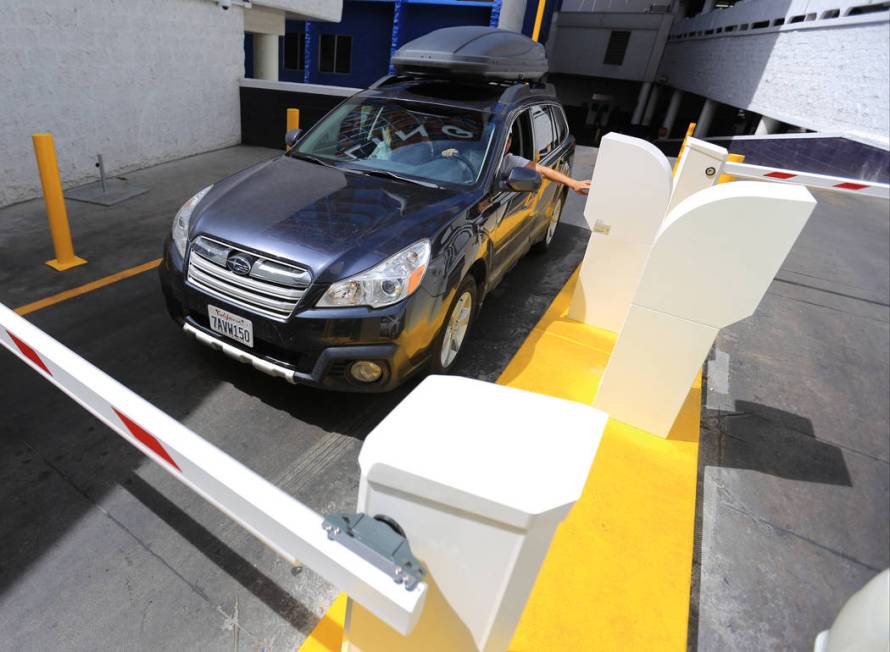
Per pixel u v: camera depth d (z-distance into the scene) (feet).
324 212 8.24
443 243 8.17
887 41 31.27
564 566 6.44
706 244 7.17
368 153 10.58
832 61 37.09
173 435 3.42
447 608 3.01
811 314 15.05
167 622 5.38
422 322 7.77
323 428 8.33
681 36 85.25
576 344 11.50
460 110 11.09
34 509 6.46
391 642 3.45
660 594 6.25
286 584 5.89
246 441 7.90
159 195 19.53
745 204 6.69
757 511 7.79
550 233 16.62
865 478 8.81
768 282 7.08
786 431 9.77
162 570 5.89
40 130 18.22
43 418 7.89
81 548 6.05
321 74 57.16
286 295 7.29
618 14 94.79
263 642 5.29
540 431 2.72
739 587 6.51
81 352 9.59
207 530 6.41
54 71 18.28
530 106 12.39
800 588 6.64
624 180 10.61
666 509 7.51
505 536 2.51
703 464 8.59
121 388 3.90
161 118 23.80
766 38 49.49
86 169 20.47
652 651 5.63
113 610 5.44
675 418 8.71
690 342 7.97
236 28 27.25
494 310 12.84
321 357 7.35
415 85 12.36
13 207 17.22
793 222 6.58
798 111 40.98
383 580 2.48
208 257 7.80
